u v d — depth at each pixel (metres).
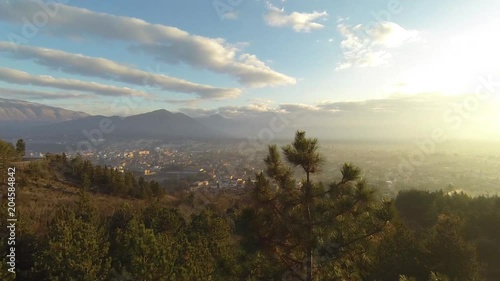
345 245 8.25
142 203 46.62
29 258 13.34
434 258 10.81
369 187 8.29
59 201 32.56
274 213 8.65
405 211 32.50
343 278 8.44
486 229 24.45
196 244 15.65
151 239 11.94
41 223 20.45
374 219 8.52
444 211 25.30
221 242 17.78
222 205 44.03
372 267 9.78
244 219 8.73
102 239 14.15
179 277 11.62
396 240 11.42
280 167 8.73
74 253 11.76
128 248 12.60
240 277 8.76
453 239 10.91
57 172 53.78
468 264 10.55
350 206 8.09
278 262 8.84
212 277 12.38
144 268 11.03
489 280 16.02
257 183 8.65
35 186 40.66
